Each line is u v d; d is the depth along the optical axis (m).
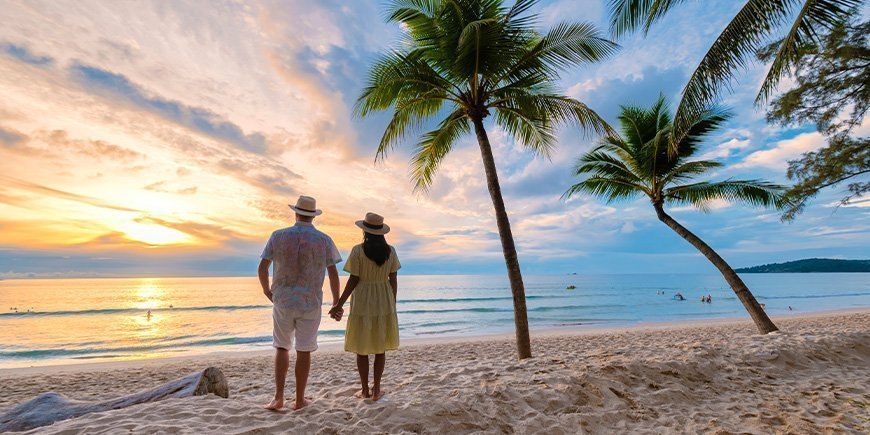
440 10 6.56
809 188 9.63
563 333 16.83
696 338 12.73
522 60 7.01
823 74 8.59
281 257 3.22
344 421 3.05
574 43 6.73
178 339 17.12
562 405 3.54
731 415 3.54
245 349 15.03
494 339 15.20
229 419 2.96
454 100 7.32
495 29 6.28
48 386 8.04
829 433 3.14
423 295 54.16
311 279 3.25
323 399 3.67
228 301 40.81
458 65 6.76
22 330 20.05
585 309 32.06
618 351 5.78
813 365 5.27
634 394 3.89
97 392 7.57
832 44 8.16
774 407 3.74
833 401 3.92
